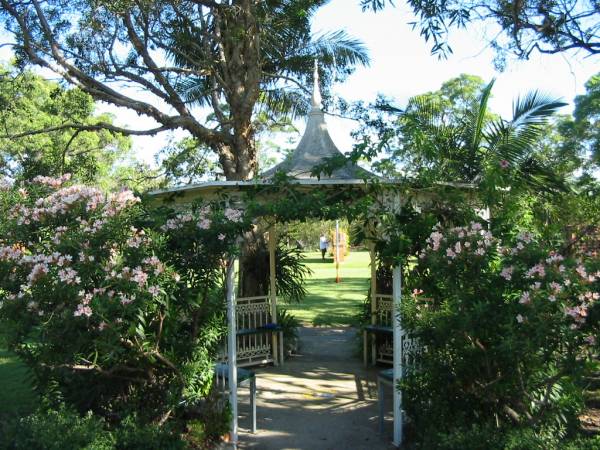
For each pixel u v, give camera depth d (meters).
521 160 7.77
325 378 8.65
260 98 13.79
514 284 4.41
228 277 5.69
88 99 12.98
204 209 5.32
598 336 4.21
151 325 5.33
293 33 12.46
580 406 4.98
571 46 8.02
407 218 5.53
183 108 11.60
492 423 4.84
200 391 5.82
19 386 7.50
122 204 4.96
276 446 5.77
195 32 12.62
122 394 5.56
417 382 5.38
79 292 4.41
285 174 5.70
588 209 6.68
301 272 11.00
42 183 5.55
